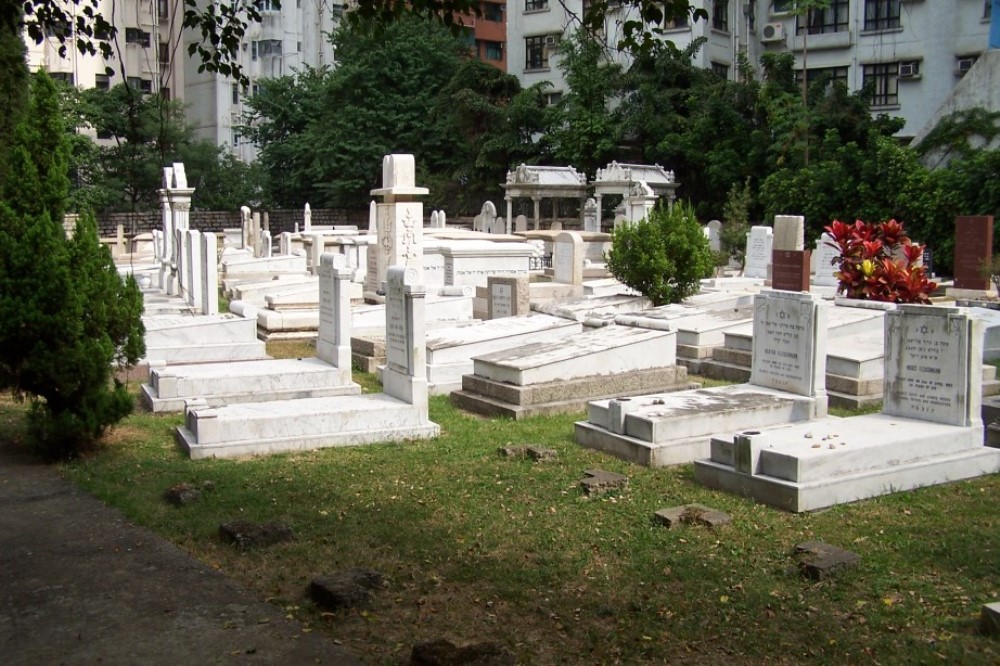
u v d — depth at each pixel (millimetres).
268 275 27312
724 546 6551
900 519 7121
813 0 36875
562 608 5559
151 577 6109
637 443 8891
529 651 4992
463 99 45438
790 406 9664
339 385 11664
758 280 23453
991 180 27172
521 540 6723
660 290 17562
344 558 6398
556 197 40500
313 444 9516
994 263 20531
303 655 4980
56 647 5129
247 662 4918
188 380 11242
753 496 7637
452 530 6957
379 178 49844
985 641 5020
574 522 7117
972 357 8438
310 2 58875
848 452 7645
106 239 39219
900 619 5332
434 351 12758
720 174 38500
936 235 28750
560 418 10930
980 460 8305
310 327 17094
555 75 48656
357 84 49438
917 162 30500
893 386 8969
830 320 13492
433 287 17891
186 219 24000
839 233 16500
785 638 5125
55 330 8828
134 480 8312
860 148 36250
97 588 5934
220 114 56594
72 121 42000
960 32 38250
